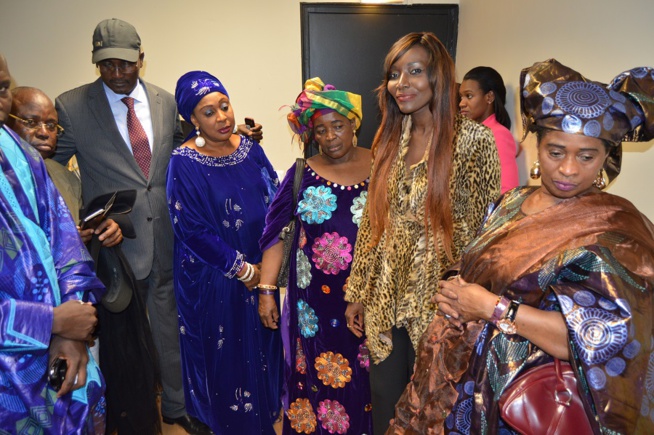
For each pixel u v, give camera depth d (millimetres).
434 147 1572
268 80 4004
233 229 2357
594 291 1064
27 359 1413
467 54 3746
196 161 2326
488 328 1251
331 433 2098
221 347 2396
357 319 1949
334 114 1930
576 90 1133
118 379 2148
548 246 1164
